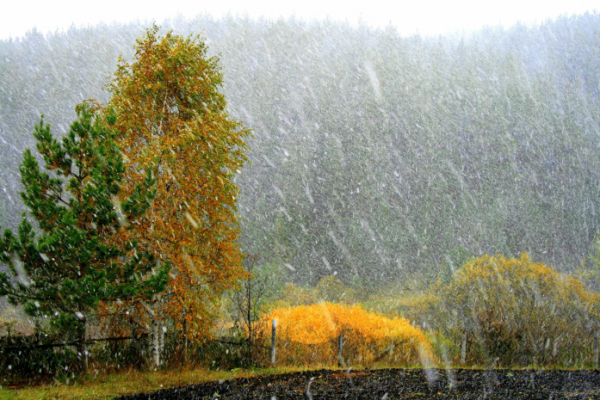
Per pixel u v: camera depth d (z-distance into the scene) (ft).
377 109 260.62
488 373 39.58
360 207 203.00
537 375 38.37
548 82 293.43
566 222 190.29
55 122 266.77
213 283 41.34
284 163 223.10
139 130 42.60
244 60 324.39
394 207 203.82
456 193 212.23
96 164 33.30
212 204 42.29
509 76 293.64
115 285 30.81
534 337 51.37
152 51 44.04
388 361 47.60
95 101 45.11
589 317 57.41
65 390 27.32
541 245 181.27
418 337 52.60
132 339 39.04
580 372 40.91
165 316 38.81
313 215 197.26
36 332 34.01
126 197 36.91
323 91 287.07
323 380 34.58
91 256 30.17
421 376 37.29
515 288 58.08
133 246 32.27
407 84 280.72
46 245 28.78
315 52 335.26
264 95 285.64
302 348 46.78
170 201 40.37
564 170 222.28
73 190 33.19
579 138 237.25
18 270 29.32
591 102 286.46
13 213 185.98
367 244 175.52
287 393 29.12
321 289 123.03
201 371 37.17
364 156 229.25
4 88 290.15
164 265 33.78
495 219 185.57
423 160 230.89
